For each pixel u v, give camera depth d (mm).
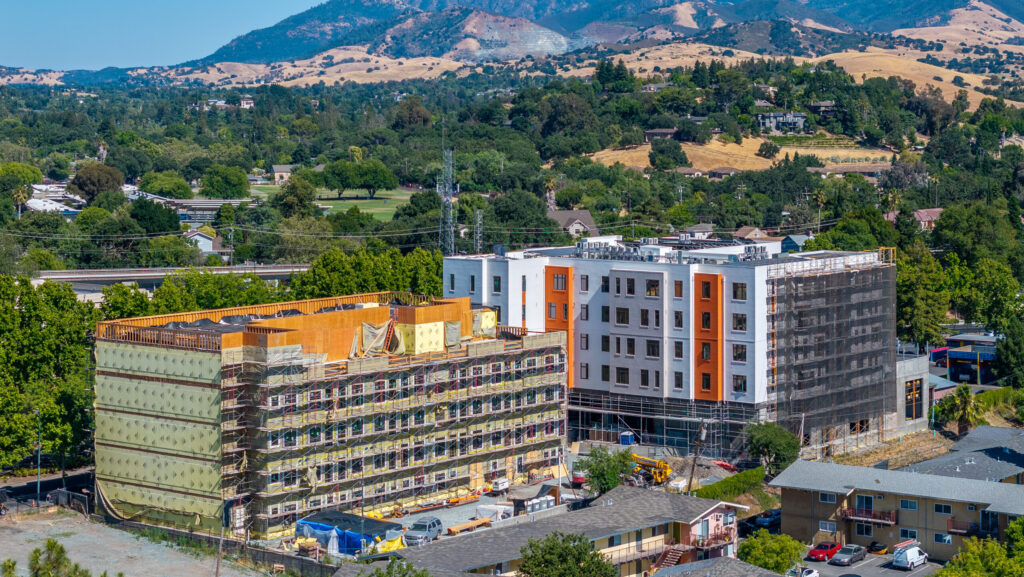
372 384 159625
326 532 149125
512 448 178375
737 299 193875
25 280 195625
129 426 158500
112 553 148500
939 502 156000
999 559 132875
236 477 151750
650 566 145625
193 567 144250
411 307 168750
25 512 164000
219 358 149375
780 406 196750
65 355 191625
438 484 169875
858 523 161125
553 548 128500
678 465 190125
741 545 142625
